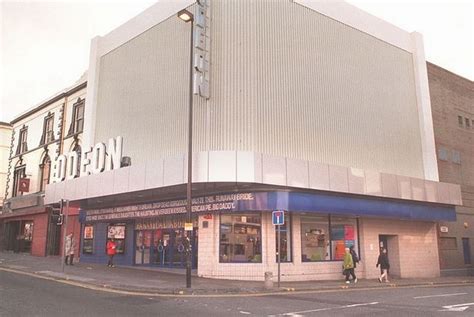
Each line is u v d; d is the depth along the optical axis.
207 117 19.84
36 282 16.50
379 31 26.61
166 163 19.22
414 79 28.34
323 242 21.58
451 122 30.73
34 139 37.78
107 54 27.77
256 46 20.22
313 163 19.91
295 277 19.97
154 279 17.97
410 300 13.70
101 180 22.78
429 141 27.69
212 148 19.45
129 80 25.38
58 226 33.12
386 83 26.22
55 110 35.53
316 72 22.39
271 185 18.62
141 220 24.70
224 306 11.80
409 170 26.16
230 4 20.62
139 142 23.52
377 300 13.62
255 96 19.72
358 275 22.48
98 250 26.89
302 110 21.27
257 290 15.69
